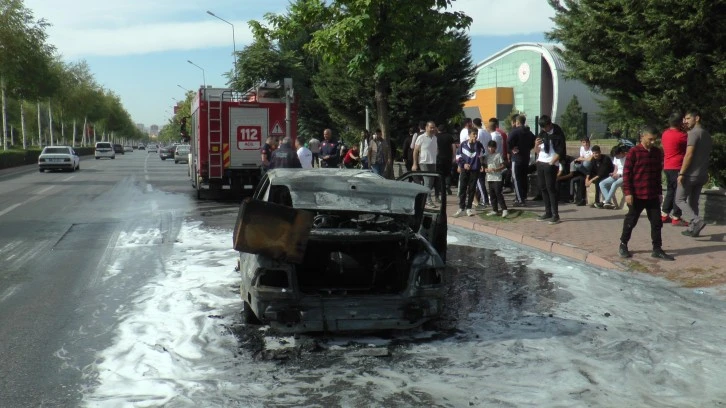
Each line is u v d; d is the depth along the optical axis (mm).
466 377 5059
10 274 8680
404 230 6465
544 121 12398
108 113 117312
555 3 17547
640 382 4957
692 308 6984
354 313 5844
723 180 14570
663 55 13555
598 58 15656
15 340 5918
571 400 4621
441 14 14531
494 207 13719
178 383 4918
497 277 8578
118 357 5469
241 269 6617
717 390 4809
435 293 5969
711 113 13594
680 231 10938
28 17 46562
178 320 6527
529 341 5934
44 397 4652
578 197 14914
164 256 9906
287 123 18641
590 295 7590
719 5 12734
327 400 4617
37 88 49719
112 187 24422
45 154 36812
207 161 18797
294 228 5801
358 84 29625
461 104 30844
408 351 5672
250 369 5211
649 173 8953
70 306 7070
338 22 14352
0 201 18781
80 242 11250
